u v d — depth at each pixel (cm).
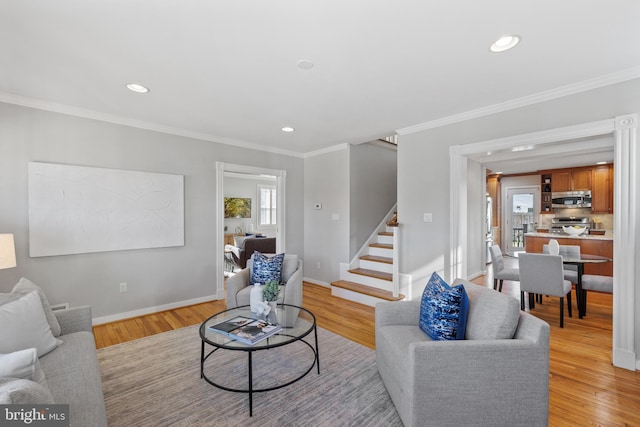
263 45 194
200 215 405
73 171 306
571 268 398
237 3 154
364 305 396
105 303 329
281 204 505
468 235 516
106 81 246
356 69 227
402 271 386
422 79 243
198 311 371
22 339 154
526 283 344
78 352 170
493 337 158
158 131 367
